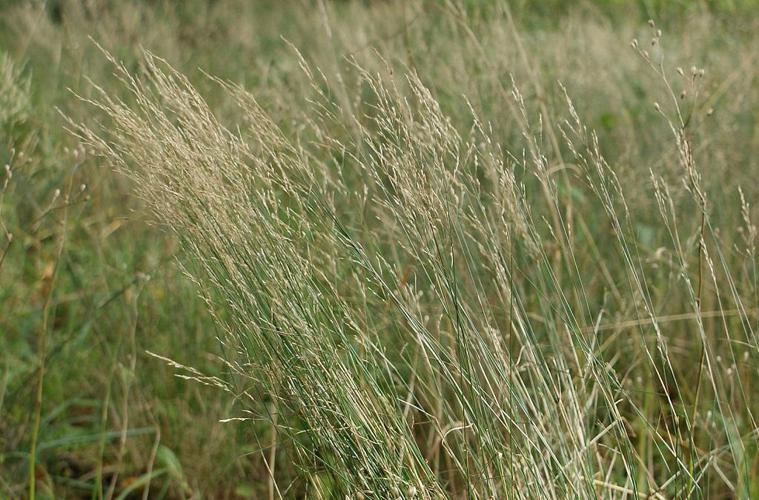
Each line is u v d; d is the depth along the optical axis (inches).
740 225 122.3
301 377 74.9
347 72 138.6
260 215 74.9
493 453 74.4
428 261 77.1
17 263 134.0
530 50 157.3
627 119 141.5
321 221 80.0
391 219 106.6
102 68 153.6
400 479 72.4
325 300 78.1
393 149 78.3
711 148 130.0
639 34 196.1
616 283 124.7
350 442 74.5
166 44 171.6
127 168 77.0
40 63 175.6
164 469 103.0
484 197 105.3
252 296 74.4
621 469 96.5
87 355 119.4
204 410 107.3
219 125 77.7
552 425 78.5
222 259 74.4
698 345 114.3
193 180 73.5
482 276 102.3
